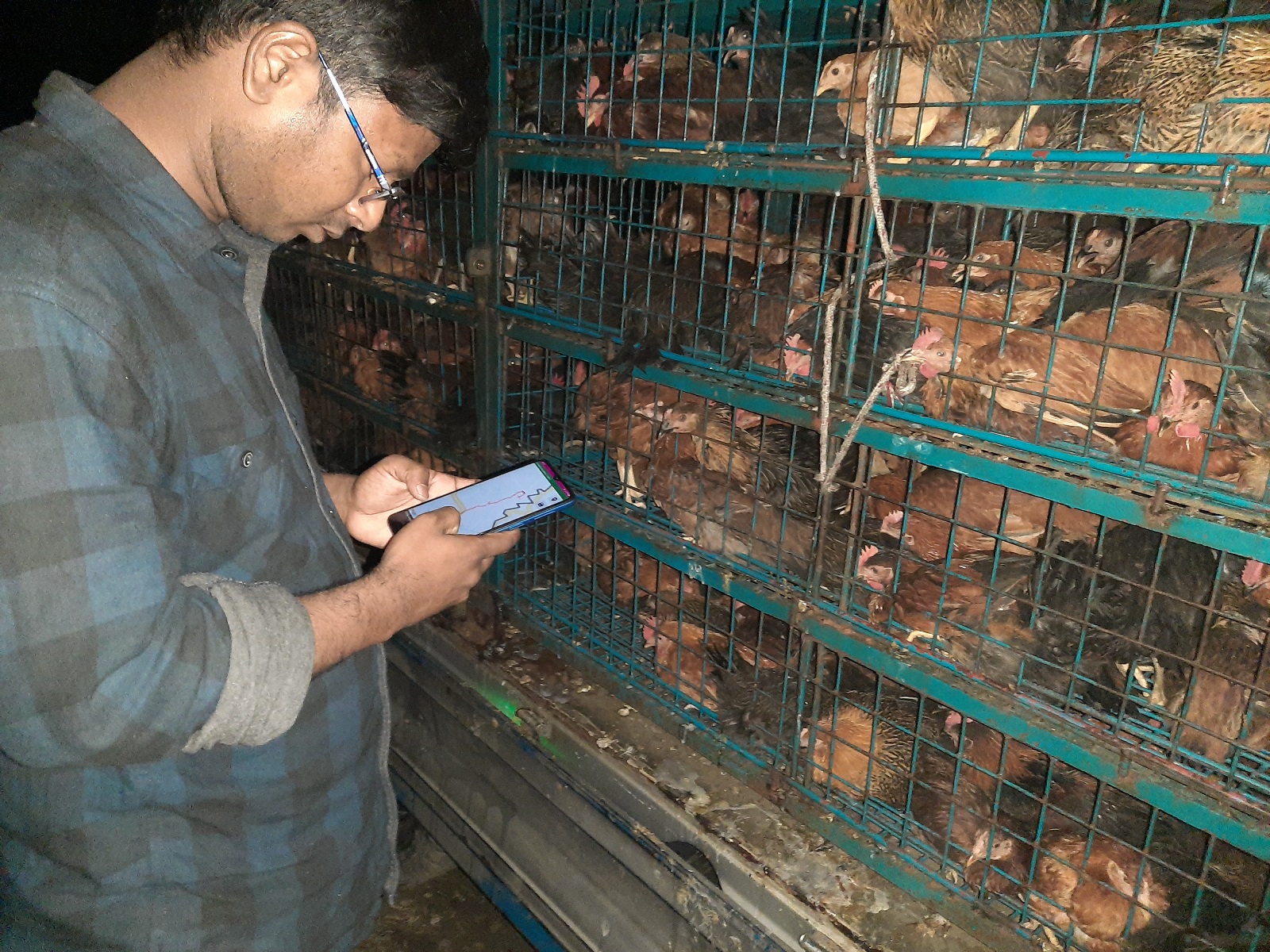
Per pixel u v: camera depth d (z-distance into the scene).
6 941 1.35
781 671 2.45
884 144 1.68
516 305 2.65
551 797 2.45
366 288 3.14
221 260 1.30
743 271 2.55
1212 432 1.38
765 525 2.39
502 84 2.45
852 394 1.87
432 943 2.96
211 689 1.05
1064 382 1.81
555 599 2.84
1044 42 2.06
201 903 1.40
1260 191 1.20
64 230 1.02
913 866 1.91
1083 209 1.39
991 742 2.18
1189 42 1.78
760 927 1.93
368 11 1.08
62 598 0.95
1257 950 1.53
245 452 1.32
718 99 1.95
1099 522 1.95
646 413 2.62
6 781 1.26
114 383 1.03
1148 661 1.87
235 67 1.10
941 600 1.80
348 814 1.64
